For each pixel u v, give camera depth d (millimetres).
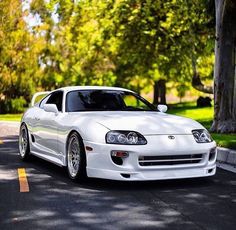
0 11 29234
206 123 17578
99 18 21531
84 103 7305
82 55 31094
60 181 6527
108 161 5824
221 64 13133
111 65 33469
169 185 6215
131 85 40469
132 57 23828
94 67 33469
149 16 19969
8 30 29547
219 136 11734
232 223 4453
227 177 6840
